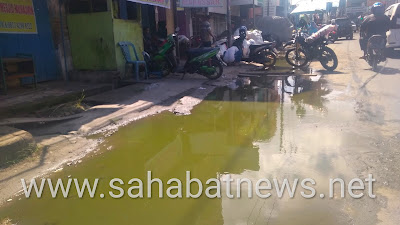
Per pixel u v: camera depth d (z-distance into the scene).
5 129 3.90
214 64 8.51
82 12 7.80
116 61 7.71
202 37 10.57
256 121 4.89
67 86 7.11
